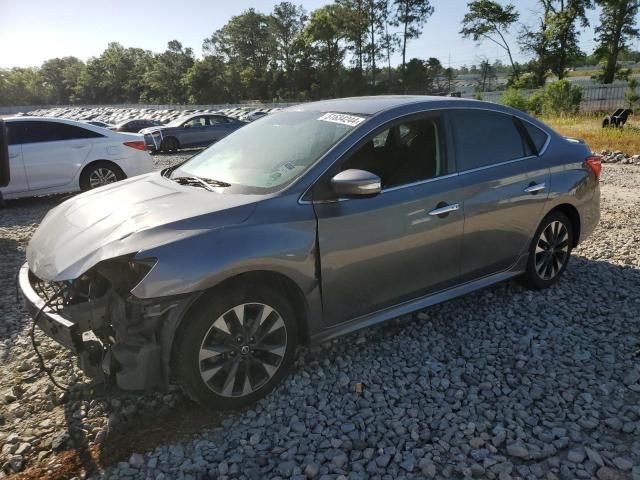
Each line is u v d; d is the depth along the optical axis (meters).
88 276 2.95
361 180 2.99
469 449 2.67
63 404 3.12
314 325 3.24
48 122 9.00
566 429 2.81
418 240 3.54
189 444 2.76
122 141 9.56
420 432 2.81
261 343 3.04
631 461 2.57
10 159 8.55
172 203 3.13
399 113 3.60
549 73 52.34
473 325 4.03
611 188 9.34
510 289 4.65
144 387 2.75
